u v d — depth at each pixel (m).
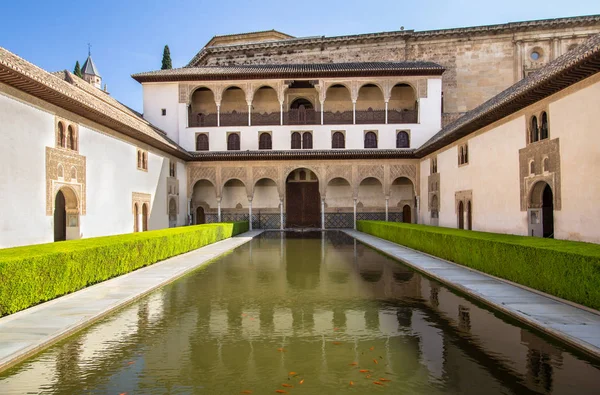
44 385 4.29
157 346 5.40
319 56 32.47
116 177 17.47
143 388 4.21
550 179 12.02
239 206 29.50
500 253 9.21
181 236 14.82
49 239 12.87
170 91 27.77
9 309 6.46
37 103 12.39
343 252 15.73
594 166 10.07
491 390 4.10
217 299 8.01
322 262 13.05
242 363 4.83
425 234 14.30
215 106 30.23
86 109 14.07
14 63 11.24
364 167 27.27
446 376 4.44
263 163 27.39
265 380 4.38
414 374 4.50
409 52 31.23
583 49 11.91
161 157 22.95
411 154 26.45
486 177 16.48
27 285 6.84
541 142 12.48
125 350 5.26
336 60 32.22
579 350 5.04
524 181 13.55
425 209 25.67
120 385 4.28
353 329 6.07
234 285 9.38
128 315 6.86
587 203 10.35
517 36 30.00
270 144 27.86
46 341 5.35
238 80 27.55
